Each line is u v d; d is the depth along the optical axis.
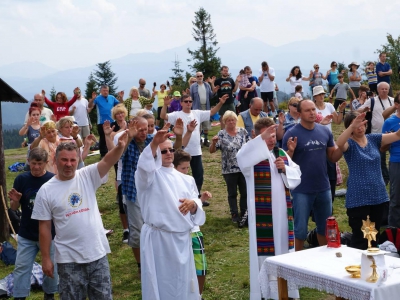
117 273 7.75
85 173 5.14
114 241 9.28
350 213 7.02
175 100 19.67
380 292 4.27
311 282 4.80
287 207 6.35
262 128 6.61
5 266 8.25
